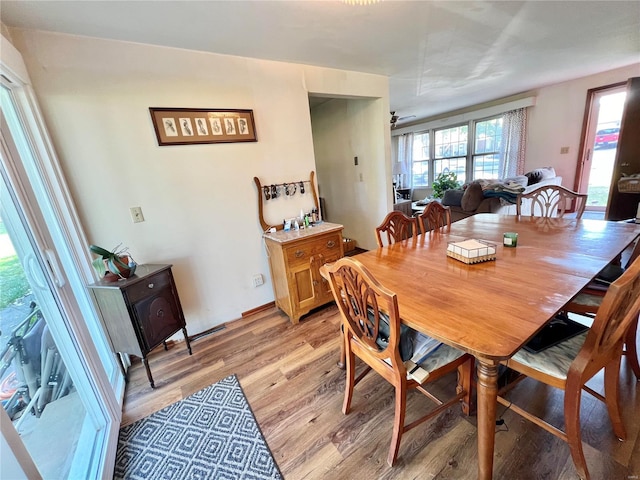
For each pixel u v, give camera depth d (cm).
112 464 128
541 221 210
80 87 175
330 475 118
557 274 119
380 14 181
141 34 177
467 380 134
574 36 252
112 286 164
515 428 129
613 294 79
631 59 356
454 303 105
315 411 150
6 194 114
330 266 114
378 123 333
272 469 123
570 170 493
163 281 190
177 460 131
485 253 142
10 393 110
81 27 162
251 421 148
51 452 125
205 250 232
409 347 121
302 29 190
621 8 203
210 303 241
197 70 210
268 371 185
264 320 251
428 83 371
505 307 99
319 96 290
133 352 177
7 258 115
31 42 159
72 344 134
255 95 237
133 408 165
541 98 504
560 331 119
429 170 718
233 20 170
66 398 137
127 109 190
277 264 239
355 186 392
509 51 277
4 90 145
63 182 169
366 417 144
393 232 207
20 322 118
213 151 225
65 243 167
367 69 288
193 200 221
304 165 273
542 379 104
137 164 197
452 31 219
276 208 262
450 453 122
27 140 153
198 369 194
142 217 204
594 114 459
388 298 94
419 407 147
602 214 468
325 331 225
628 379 149
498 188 355
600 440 119
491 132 588
